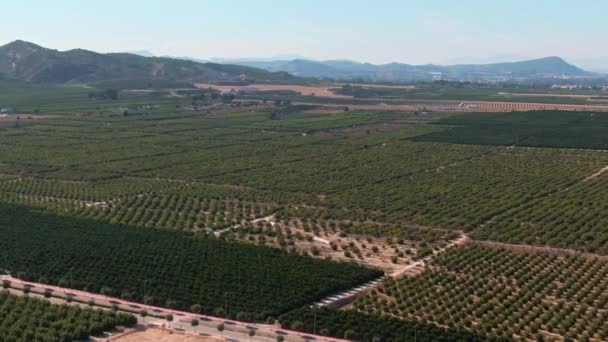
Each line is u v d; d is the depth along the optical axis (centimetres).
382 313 12194
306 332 11400
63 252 15162
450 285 13512
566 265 14800
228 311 12088
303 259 14950
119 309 12281
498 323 11738
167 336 11125
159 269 14138
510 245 16325
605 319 11944
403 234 17275
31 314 11712
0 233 16662
